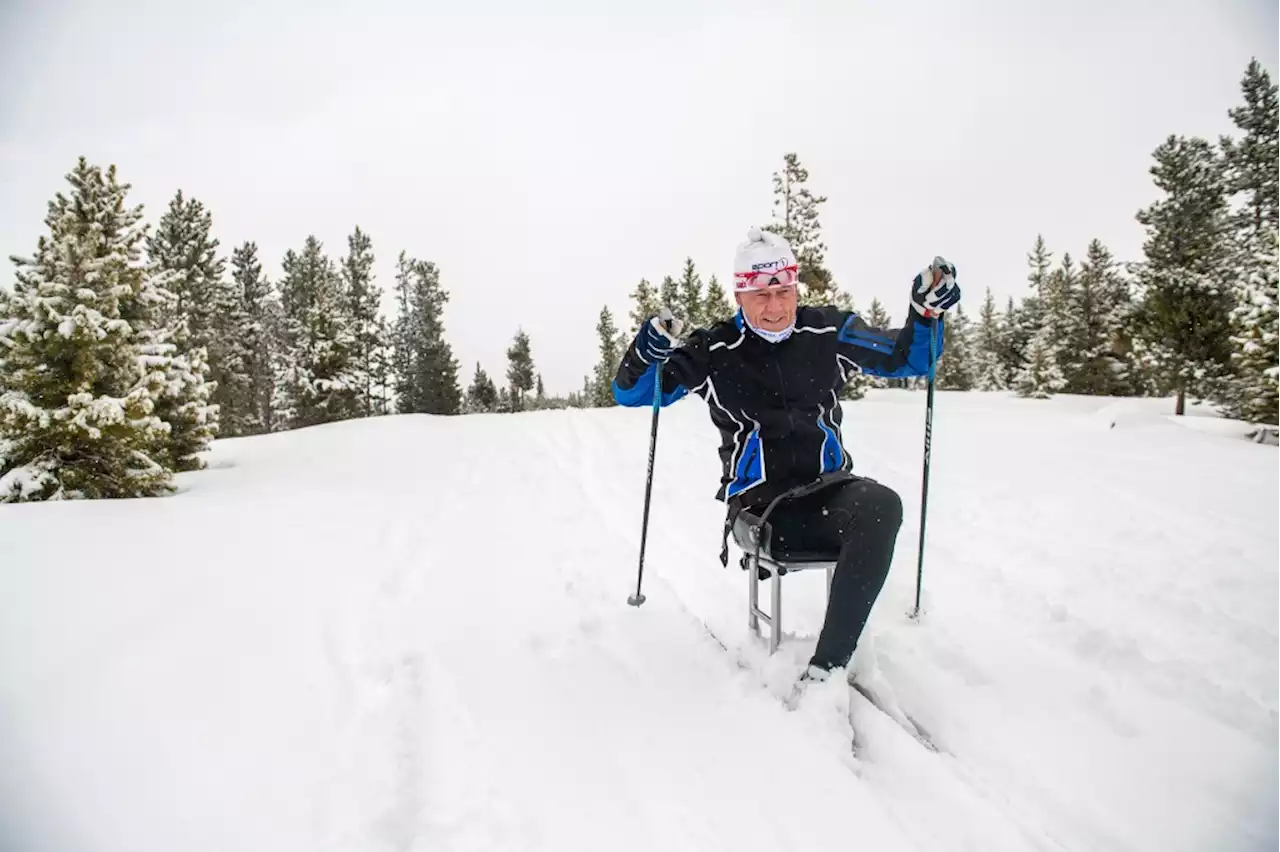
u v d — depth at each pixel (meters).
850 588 2.43
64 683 2.63
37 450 9.77
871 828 1.89
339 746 2.30
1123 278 34.94
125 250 12.42
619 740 2.36
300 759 2.22
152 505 6.61
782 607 3.65
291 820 1.93
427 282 51.28
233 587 3.87
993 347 50.84
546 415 15.57
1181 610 3.43
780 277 2.81
